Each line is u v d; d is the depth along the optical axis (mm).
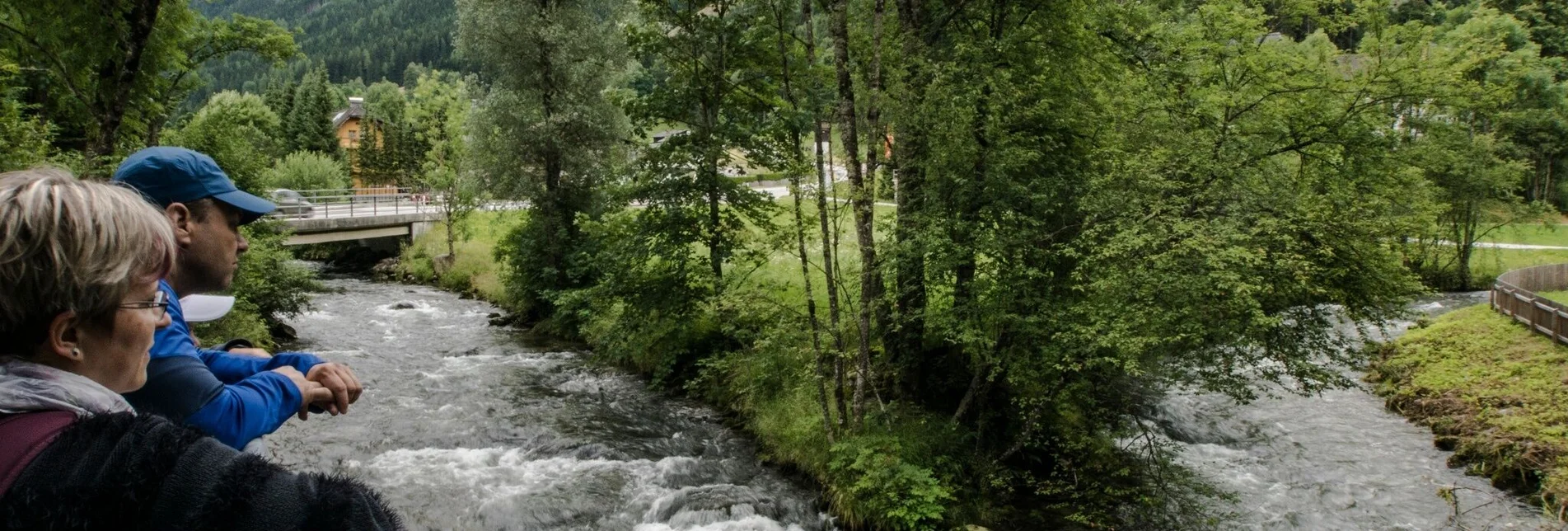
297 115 76125
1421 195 12680
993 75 11875
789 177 11578
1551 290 27375
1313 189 11781
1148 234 9680
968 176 11727
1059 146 12344
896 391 13359
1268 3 15156
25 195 984
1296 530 10766
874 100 10984
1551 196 47281
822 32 14523
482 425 13586
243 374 1885
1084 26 13625
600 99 22859
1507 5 54438
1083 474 11891
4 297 962
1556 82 46719
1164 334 9586
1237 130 12000
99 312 1044
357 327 22453
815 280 18359
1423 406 15578
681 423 14391
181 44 18266
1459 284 30750
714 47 16141
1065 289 11070
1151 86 12977
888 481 10586
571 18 22719
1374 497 11852
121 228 1056
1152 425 14523
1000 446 12758
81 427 950
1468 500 11742
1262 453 13648
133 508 917
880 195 11930
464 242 34500
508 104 22375
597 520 10297
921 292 12836
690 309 16578
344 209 40500
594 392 16125
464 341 20875
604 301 17625
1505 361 16406
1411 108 14477
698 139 16734
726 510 10625
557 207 23156
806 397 13453
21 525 875
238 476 1000
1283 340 10000
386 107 93125
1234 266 9336
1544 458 12180
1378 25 14055
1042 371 11078
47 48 14484
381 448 12328
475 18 22609
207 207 1924
